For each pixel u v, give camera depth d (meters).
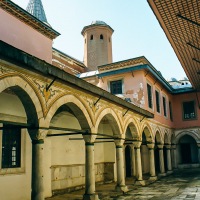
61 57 22.75
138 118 16.27
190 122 25.28
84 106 10.31
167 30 9.91
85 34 30.83
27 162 10.70
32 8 22.11
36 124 7.55
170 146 23.45
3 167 9.73
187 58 12.88
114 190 13.37
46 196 11.62
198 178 18.61
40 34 13.34
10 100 10.25
